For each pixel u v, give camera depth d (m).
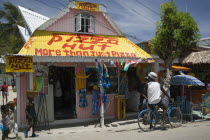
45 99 7.92
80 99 8.73
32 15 11.53
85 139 6.05
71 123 8.55
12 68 6.65
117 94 9.61
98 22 9.87
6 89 13.96
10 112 6.33
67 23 9.20
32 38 8.12
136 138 5.93
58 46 8.05
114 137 6.17
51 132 7.15
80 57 7.70
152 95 6.70
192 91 11.87
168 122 7.79
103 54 8.36
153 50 9.31
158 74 10.23
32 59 6.95
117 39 9.99
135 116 9.75
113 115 9.45
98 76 8.12
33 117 6.62
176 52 8.54
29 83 7.86
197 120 8.33
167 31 8.22
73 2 9.16
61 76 10.72
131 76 11.04
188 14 8.52
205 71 12.03
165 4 8.45
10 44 19.41
